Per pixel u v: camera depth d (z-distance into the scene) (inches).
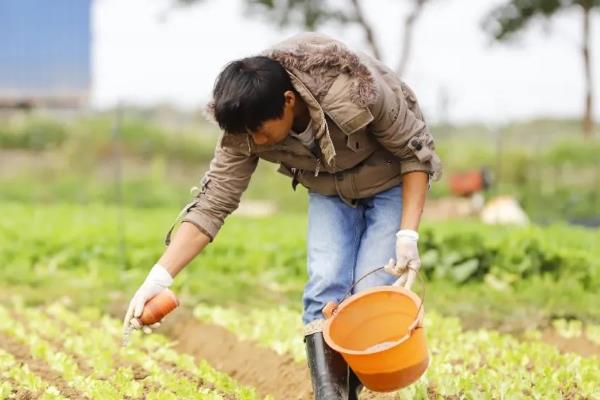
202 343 341.1
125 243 525.3
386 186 210.5
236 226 631.2
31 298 421.7
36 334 342.6
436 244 445.4
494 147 1121.4
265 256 493.4
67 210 762.2
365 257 207.9
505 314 360.5
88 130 1140.5
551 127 1307.8
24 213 717.9
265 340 316.8
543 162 1089.4
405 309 191.5
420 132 200.1
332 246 209.2
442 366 257.6
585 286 423.5
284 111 185.3
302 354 292.2
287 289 438.6
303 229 608.1
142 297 196.9
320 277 206.1
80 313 386.9
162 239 534.6
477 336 310.7
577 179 1076.5
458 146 1126.4
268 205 1025.5
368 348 194.5
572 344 321.1
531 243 437.7
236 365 307.4
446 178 1071.0
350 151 202.5
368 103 187.9
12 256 516.4
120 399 238.5
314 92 188.7
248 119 182.2
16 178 1037.8
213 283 448.8
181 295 419.2
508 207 711.1
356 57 189.5
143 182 1015.0
